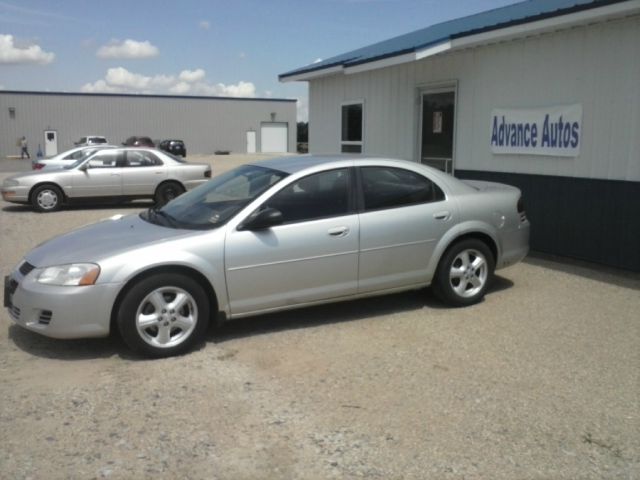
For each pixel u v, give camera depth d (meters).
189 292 5.01
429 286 6.28
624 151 7.51
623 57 7.40
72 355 5.05
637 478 3.26
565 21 7.35
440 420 3.87
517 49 8.78
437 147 10.56
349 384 4.42
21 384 4.47
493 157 9.39
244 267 5.21
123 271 4.82
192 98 60.19
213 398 4.21
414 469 3.34
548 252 8.63
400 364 4.79
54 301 4.77
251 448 3.57
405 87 11.15
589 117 7.87
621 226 7.63
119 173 15.20
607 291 6.84
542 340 5.29
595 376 4.53
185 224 5.43
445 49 9.00
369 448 3.55
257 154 62.28
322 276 5.57
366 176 5.86
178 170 15.73
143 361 4.91
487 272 6.39
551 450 3.52
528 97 8.70
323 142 14.01
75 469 3.36
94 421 3.90
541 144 8.55
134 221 5.88
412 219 5.91
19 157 53.75
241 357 4.97
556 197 8.42
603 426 3.79
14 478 3.27
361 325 5.74
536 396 4.20
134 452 3.53
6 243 10.35
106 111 56.59
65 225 12.53
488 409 4.02
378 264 5.80
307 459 3.45
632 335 5.40
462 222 6.18
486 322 5.79
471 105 9.71
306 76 13.48
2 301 6.65
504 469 3.34
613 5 6.75
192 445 3.60
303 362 4.85
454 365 4.75
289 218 5.45
